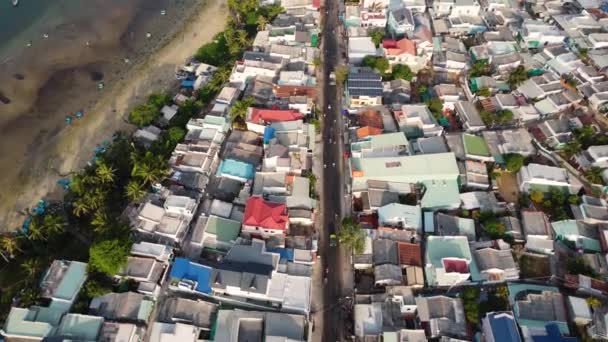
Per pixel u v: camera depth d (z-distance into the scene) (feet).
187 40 486.38
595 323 241.96
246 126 363.56
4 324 253.85
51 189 345.92
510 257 272.31
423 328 249.14
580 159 324.80
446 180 312.50
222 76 403.95
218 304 260.83
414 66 413.59
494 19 462.60
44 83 434.71
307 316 252.21
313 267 285.23
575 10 479.00
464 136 341.41
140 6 533.55
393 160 319.06
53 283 262.67
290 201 304.50
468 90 389.80
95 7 526.98
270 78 400.47
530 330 240.53
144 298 262.47
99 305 258.98
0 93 422.82
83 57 464.24
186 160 332.80
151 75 443.73
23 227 317.01
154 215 297.33
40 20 506.07
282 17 467.11
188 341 240.12
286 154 320.91
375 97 366.63
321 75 421.59
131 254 276.21
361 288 273.33
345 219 288.92
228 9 529.04
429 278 266.77
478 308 251.39
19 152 374.63
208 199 315.99
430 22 469.16
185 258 281.54
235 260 265.75
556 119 356.18
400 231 287.48
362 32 440.04
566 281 264.11
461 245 273.95
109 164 334.44
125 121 397.60
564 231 285.84
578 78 388.16
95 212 306.14
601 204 297.53
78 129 391.24
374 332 245.04
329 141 361.30
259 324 245.04
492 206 304.09
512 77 387.34
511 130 350.43
